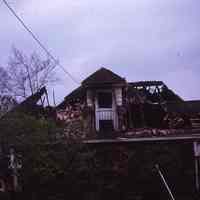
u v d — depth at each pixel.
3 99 22.34
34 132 19.62
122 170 23.58
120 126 25.80
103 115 26.20
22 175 20.05
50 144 20.34
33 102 27.44
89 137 24.42
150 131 24.62
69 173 21.09
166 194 23.03
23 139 19.22
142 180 23.36
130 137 24.36
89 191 22.33
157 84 30.33
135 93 26.91
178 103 28.50
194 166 23.75
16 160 19.47
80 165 21.16
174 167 23.45
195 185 23.33
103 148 24.34
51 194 21.34
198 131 24.48
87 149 22.36
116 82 25.95
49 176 20.27
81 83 26.31
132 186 23.38
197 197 22.83
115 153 24.20
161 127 26.64
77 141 21.38
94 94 26.31
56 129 20.84
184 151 24.09
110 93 26.48
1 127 19.14
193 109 27.33
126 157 23.91
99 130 25.91
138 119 26.77
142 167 23.58
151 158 23.78
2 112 20.86
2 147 19.36
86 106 26.16
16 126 19.31
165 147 24.00
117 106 26.05
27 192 20.81
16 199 20.55
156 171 23.36
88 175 22.16
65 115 26.17
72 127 23.05
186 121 26.33
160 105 27.11
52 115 26.80
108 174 23.62
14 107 22.73
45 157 19.77
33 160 19.72
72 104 26.44
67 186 21.69
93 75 26.42
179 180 23.31
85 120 25.92
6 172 20.02
